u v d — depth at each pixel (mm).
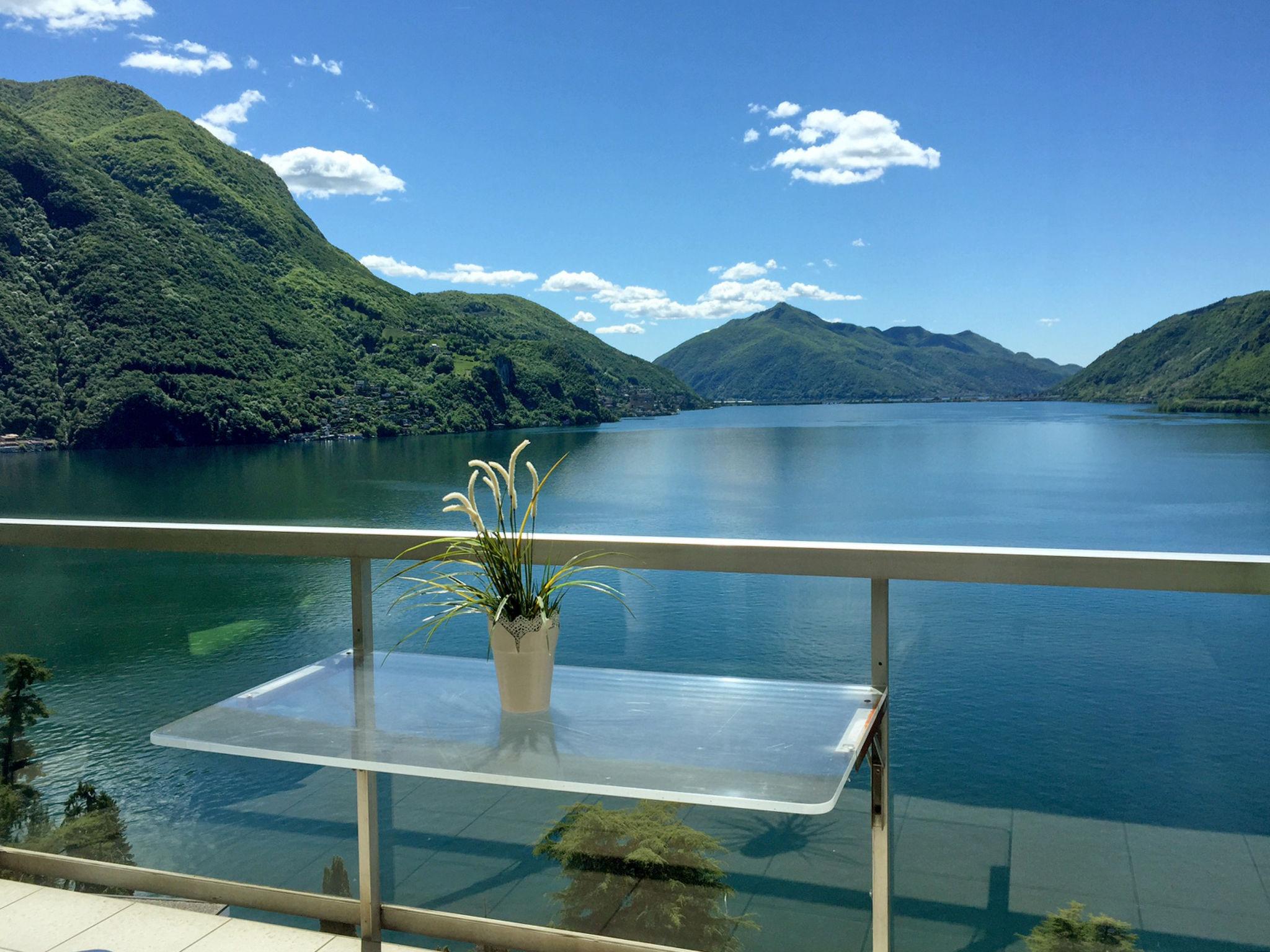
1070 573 1517
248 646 1940
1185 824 1453
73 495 44125
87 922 2031
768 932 1651
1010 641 1542
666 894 1714
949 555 1568
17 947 1936
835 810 1608
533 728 1529
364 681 1804
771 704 1593
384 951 1873
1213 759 1448
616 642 1760
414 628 1865
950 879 1562
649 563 1744
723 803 1267
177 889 2053
